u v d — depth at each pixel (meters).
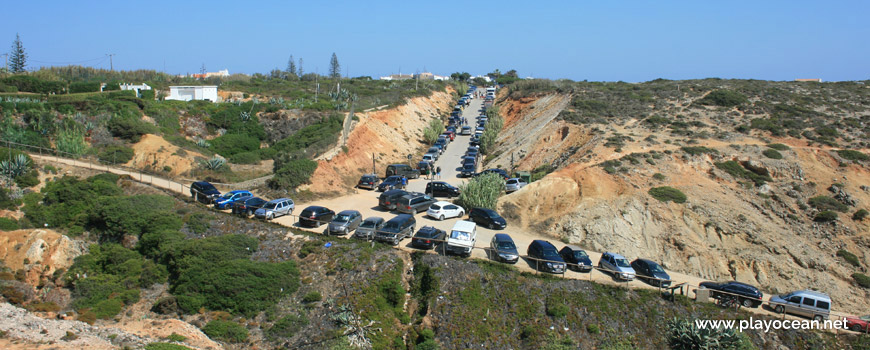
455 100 115.00
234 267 27.38
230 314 25.80
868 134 53.31
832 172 44.22
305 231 32.84
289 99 80.19
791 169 44.09
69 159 44.53
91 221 34.19
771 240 36.03
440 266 28.41
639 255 35.75
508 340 25.02
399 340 24.50
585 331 25.48
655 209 38.28
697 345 24.00
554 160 54.38
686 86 83.06
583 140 54.66
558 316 25.83
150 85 79.94
